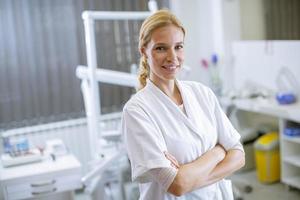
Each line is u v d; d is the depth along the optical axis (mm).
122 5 3686
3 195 2295
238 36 4137
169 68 1279
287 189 3369
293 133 3205
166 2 3988
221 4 3996
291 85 3527
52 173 2371
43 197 2604
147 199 1345
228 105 3463
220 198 1435
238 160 1411
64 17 3471
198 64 4227
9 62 3340
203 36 4188
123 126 1328
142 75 1421
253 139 3846
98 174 2494
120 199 3045
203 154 1354
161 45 1261
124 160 2838
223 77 4141
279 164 3514
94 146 2717
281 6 4211
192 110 1384
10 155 2592
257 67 3852
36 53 3418
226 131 1446
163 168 1218
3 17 3285
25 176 2318
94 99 2592
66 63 3527
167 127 1309
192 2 4094
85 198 3432
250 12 4172
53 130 3549
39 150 2697
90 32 2496
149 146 1240
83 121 3633
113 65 3707
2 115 3365
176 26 1270
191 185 1255
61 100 3551
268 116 4016
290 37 4273
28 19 3359
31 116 3459
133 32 3734
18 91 3393
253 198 3219
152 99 1335
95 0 3568
